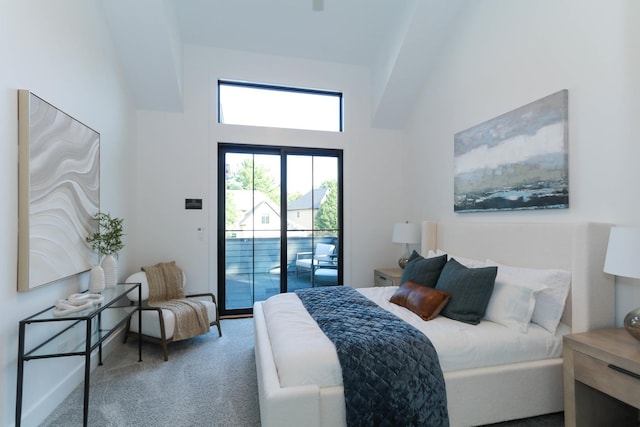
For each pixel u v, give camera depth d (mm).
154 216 3779
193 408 2051
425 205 3982
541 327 2051
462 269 2354
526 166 2479
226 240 4117
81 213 2402
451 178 3467
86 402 1793
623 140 1860
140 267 3732
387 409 1581
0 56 1630
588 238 1884
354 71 4422
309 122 4375
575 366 1708
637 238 1489
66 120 2195
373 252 4480
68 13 2270
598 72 1993
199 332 3059
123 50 3197
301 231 4344
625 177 1853
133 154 3623
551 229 2215
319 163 4410
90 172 2557
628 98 1839
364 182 4445
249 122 4176
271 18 3602
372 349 1691
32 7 1875
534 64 2439
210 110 3947
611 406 1776
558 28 2248
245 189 4168
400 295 2521
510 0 2666
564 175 2184
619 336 1739
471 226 2998
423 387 1653
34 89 1897
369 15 3668
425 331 1927
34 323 1908
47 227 1975
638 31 1792
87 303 2051
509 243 2561
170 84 3566
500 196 2732
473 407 1794
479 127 2988
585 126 2070
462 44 3281
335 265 4465
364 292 2936
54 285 2113
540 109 2359
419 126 4125
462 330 1962
